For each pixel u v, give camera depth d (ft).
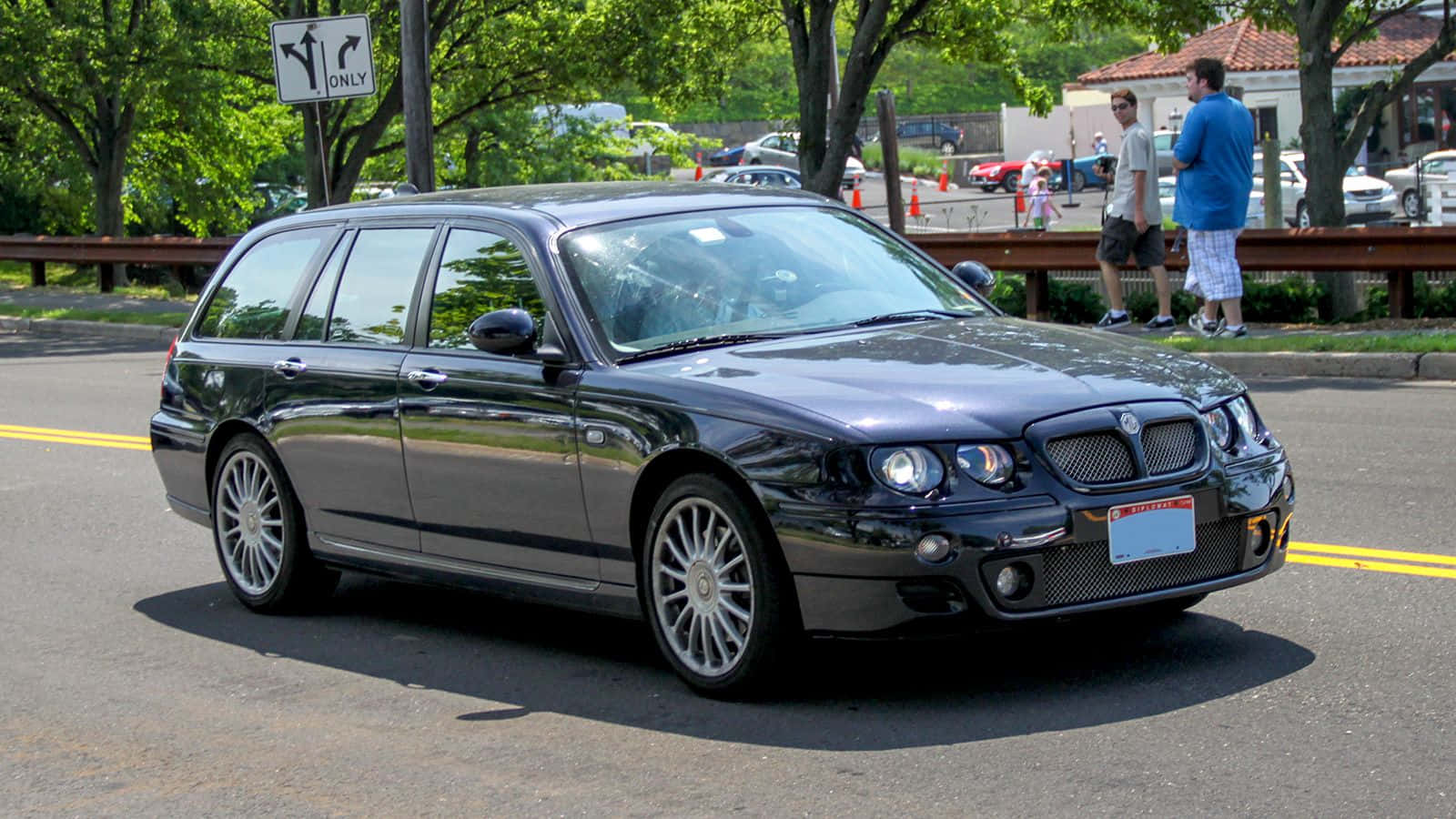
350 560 24.38
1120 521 18.34
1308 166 62.44
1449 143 153.99
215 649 23.76
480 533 22.21
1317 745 16.80
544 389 21.04
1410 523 27.43
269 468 25.39
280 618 25.59
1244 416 20.11
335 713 20.20
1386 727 17.26
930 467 17.92
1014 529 17.84
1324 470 32.58
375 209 25.25
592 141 157.99
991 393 18.70
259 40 98.68
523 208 23.07
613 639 23.20
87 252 97.04
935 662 20.54
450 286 23.15
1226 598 23.17
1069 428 18.38
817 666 20.65
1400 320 55.06
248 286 26.81
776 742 17.92
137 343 75.56
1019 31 291.99
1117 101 54.13
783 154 240.12
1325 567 24.72
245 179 130.11
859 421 18.19
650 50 93.04
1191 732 17.43
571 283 21.57
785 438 18.39
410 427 22.79
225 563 26.43
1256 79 164.35
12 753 19.16
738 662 19.12
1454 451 33.81
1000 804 15.62
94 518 34.12
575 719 19.33
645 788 16.76
